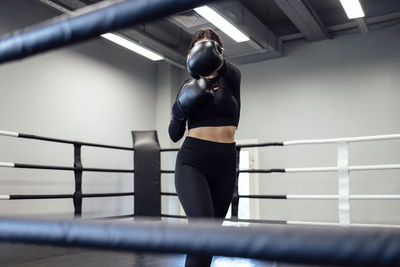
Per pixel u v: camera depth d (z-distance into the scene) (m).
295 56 5.19
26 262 2.37
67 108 4.40
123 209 5.04
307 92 5.05
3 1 3.87
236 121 1.45
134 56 5.45
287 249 0.33
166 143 5.62
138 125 5.40
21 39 0.56
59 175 4.23
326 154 4.82
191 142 1.35
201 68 1.19
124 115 5.18
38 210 3.98
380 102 4.62
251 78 5.44
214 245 0.37
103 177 4.79
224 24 4.16
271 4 4.56
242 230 0.36
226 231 0.37
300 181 4.91
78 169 3.09
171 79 5.72
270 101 5.27
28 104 3.99
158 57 5.15
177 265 2.27
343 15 4.57
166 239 0.39
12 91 3.85
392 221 4.38
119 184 5.01
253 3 4.55
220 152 1.35
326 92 4.94
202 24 4.29
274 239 0.34
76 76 4.55
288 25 4.93
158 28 4.81
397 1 4.21
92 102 4.72
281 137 5.12
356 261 0.30
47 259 2.46
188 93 1.34
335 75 4.91
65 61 4.43
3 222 0.50
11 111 3.83
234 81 1.45
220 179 1.36
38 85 4.11
